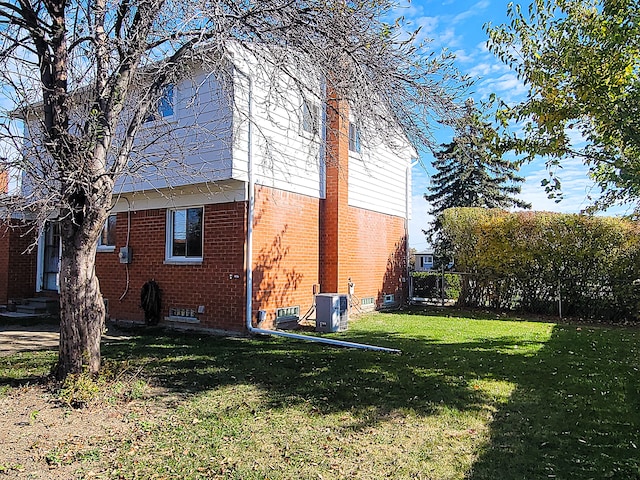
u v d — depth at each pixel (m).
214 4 5.66
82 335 5.73
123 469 3.65
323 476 3.58
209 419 4.76
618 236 12.98
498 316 13.66
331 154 9.01
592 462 3.83
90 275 5.80
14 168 5.12
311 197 12.12
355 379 6.26
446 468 3.73
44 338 9.63
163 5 5.79
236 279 9.97
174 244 11.25
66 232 5.70
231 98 7.80
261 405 5.21
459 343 9.05
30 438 4.23
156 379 6.21
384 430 4.52
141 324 11.50
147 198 11.66
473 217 15.59
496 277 15.02
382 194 15.20
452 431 4.50
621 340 9.63
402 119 6.68
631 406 5.24
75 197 5.57
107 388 5.58
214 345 8.66
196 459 3.84
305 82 8.44
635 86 5.83
